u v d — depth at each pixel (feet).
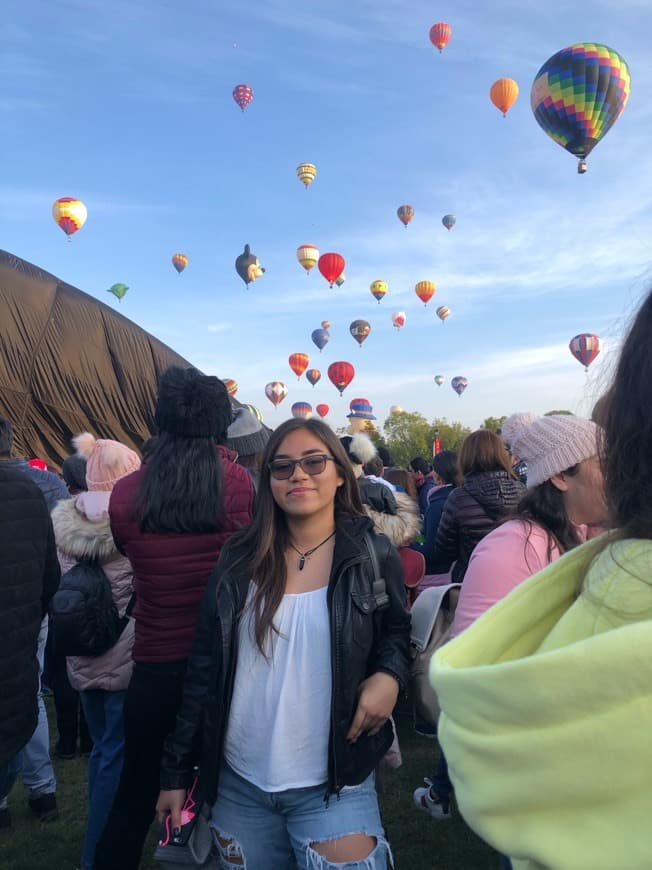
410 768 12.48
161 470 7.11
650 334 2.24
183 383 7.32
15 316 32.22
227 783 5.90
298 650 5.80
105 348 34.24
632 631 1.81
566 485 6.06
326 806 5.59
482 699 2.07
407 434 280.72
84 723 13.78
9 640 7.03
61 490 14.10
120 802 7.13
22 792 12.11
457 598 7.33
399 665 6.03
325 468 6.18
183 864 6.08
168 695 6.97
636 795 1.88
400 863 9.64
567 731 1.90
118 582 8.43
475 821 2.14
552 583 2.60
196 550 7.06
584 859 1.90
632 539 2.25
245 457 11.07
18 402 32.45
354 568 5.98
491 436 10.67
